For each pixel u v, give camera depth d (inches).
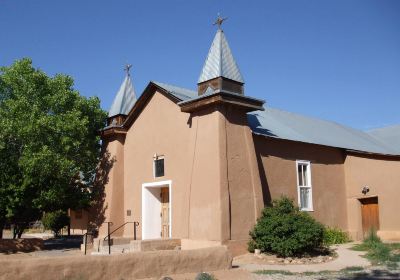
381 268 580.1
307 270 572.7
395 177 887.7
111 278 478.3
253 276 532.1
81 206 909.2
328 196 918.4
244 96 706.2
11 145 827.4
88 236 874.1
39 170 798.5
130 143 908.6
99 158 943.0
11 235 1352.1
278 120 964.6
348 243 852.0
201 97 693.3
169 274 519.2
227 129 693.3
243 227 679.7
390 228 884.6
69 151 856.9
